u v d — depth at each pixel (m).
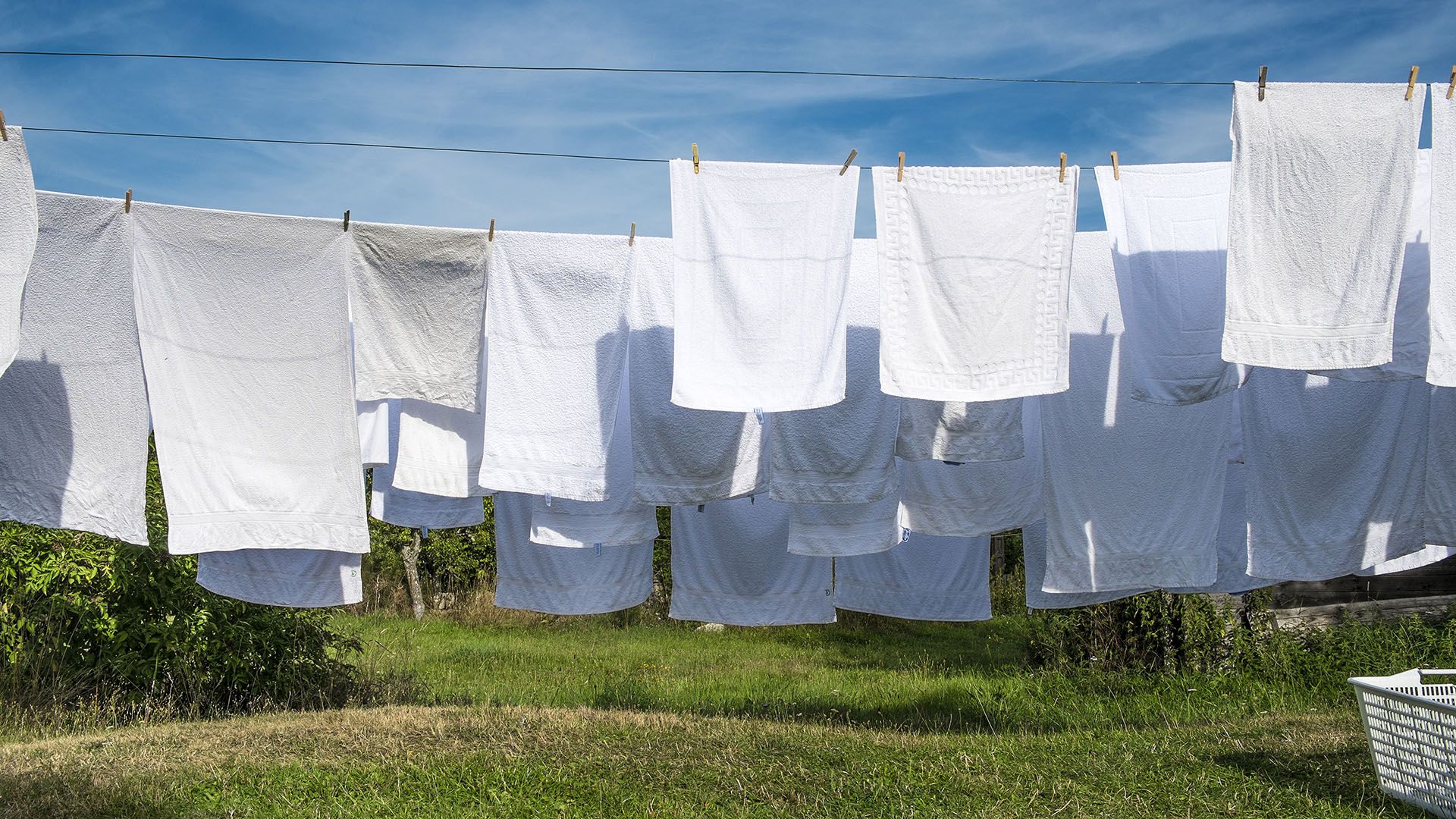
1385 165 3.62
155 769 4.84
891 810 4.25
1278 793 4.26
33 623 7.12
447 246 4.27
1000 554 15.76
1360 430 4.63
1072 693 8.18
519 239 4.35
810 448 4.63
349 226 4.20
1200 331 4.09
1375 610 9.23
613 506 5.00
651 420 4.65
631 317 4.63
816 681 10.08
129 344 4.12
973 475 5.06
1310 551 4.67
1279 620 9.17
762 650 12.92
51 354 4.11
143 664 7.17
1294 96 3.66
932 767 4.85
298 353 4.23
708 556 5.63
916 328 3.98
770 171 4.01
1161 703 7.50
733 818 4.21
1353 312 3.63
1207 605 8.48
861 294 4.64
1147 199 4.11
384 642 12.35
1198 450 4.71
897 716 7.93
